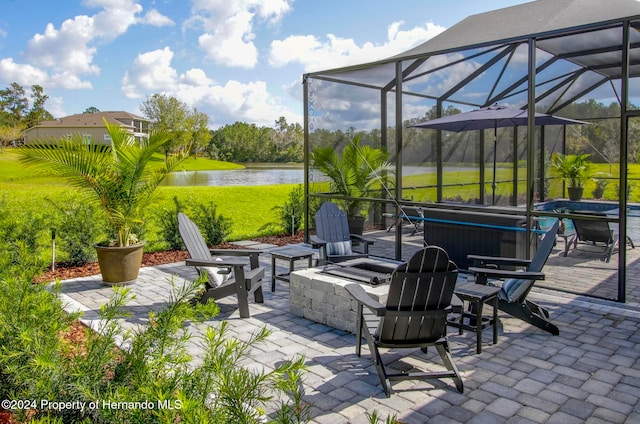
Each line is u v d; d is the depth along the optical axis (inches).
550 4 366.9
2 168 1028.5
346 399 137.2
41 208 474.9
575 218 244.4
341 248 276.5
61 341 99.8
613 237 249.8
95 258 322.3
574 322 205.2
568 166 300.7
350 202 358.0
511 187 322.0
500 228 278.2
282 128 2659.9
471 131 332.2
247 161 2613.2
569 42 253.3
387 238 335.6
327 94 366.0
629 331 194.1
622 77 226.2
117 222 266.8
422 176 332.5
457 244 297.9
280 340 185.0
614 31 233.8
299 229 463.5
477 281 189.0
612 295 237.8
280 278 253.4
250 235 438.9
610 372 155.6
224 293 214.2
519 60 277.6
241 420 68.5
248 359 165.3
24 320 100.1
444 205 301.4
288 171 1616.6
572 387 145.0
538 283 258.2
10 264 131.6
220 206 618.8
